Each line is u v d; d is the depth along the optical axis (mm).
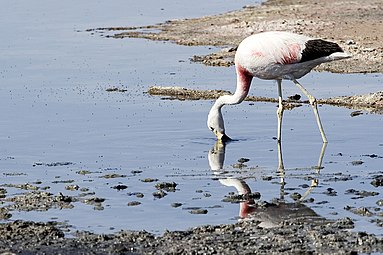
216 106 16234
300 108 18781
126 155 15156
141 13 36406
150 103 19609
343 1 36188
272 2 38219
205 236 10883
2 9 37719
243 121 17688
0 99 20188
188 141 16141
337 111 18406
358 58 24125
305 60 15422
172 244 10633
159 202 12430
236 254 10234
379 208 11906
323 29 29703
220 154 15180
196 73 23375
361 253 10227
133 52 27156
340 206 12055
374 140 15867
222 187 13156
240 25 31562
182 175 13867
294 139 16125
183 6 38438
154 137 16453
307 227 11164
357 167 14094
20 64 25125
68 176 13859
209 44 28547
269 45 15461
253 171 14031
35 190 13094
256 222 11406
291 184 13219
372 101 18984
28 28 32500
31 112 18734
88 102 19781
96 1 40000
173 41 29359
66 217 11805
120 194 12836
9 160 14875
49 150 15531
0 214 11883
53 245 10680
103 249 10516
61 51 27484
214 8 37500
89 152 15383
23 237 10953
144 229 11281
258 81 21812
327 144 15672
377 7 34156
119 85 21828
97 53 27062
